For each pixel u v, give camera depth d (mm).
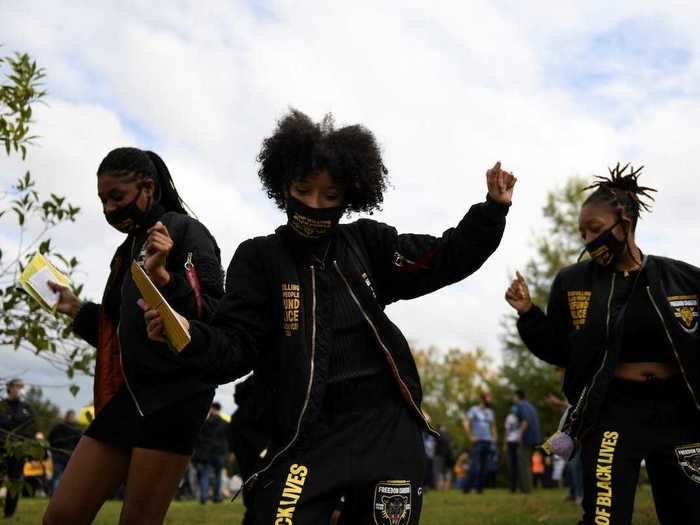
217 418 16516
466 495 18594
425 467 3008
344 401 2953
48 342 5930
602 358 4098
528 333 4457
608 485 3883
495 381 38625
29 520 9672
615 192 4273
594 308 4184
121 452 3791
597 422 4055
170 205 4031
